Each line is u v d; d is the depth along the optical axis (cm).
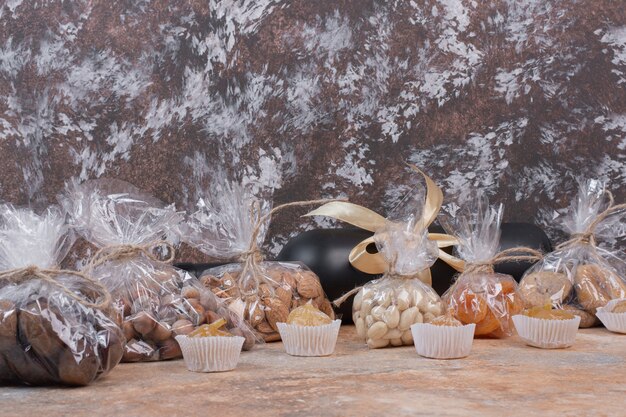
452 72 118
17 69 112
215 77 114
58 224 83
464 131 118
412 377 79
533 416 69
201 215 100
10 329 75
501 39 119
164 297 87
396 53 117
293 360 87
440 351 86
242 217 98
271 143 115
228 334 82
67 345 75
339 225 116
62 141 112
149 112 113
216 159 114
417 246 94
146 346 85
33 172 111
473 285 98
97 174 112
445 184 118
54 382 76
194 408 71
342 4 116
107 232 90
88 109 112
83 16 112
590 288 103
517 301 98
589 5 120
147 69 113
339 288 104
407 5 117
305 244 105
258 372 81
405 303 92
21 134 111
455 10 118
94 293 80
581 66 120
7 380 77
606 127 120
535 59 119
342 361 86
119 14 113
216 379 79
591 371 81
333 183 116
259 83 115
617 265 109
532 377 79
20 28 112
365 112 117
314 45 116
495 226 100
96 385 77
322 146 116
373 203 116
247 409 71
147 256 90
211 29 114
